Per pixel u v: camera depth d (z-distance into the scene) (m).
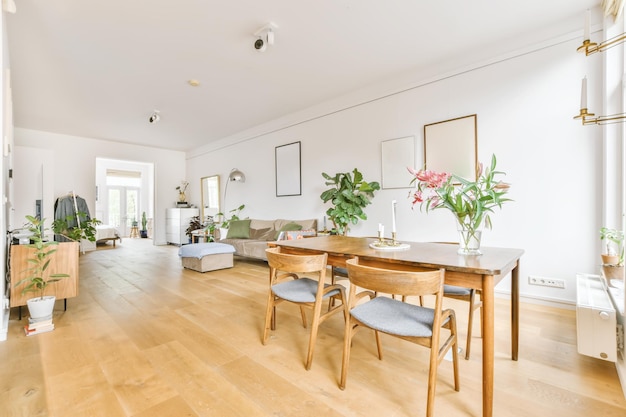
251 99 4.35
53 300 2.33
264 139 5.60
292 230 4.54
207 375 1.65
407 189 3.62
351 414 1.34
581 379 1.59
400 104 3.67
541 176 2.74
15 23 2.48
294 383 1.58
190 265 4.46
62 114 4.84
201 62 3.22
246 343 2.04
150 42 2.82
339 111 4.34
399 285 1.30
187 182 7.95
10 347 1.98
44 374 1.66
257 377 1.63
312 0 2.30
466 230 1.72
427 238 3.47
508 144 2.90
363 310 1.56
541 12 2.49
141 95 4.09
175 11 2.39
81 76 3.48
